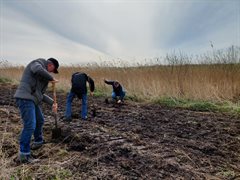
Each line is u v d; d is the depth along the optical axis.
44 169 4.57
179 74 11.59
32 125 4.96
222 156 5.27
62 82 14.95
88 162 4.78
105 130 6.49
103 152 5.16
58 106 9.96
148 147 5.47
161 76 12.15
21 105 4.96
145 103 10.91
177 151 5.30
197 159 5.02
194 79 11.19
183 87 11.30
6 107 9.12
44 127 6.78
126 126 7.08
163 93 11.28
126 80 13.02
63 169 4.55
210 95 10.48
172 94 11.11
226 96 10.40
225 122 7.58
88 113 8.78
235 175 4.48
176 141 5.93
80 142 5.70
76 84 7.75
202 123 7.47
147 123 7.48
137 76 12.96
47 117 7.94
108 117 8.18
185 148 5.50
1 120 7.27
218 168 4.73
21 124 6.99
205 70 11.41
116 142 5.57
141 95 11.68
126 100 11.59
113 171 4.49
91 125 7.00
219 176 4.46
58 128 6.05
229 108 9.14
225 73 10.93
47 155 5.22
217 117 8.27
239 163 4.98
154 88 11.49
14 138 5.91
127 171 4.49
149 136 6.28
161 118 8.07
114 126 7.07
